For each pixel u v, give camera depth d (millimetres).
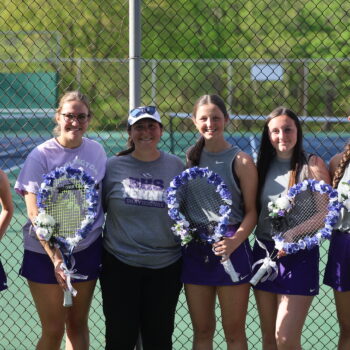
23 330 5871
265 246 4555
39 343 4660
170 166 4566
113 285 4523
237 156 4516
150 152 4539
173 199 4371
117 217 4516
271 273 4500
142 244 4484
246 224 4469
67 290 4340
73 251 4480
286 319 4422
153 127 4492
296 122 4473
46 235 4324
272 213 4387
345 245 4496
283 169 4543
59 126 4652
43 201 4344
